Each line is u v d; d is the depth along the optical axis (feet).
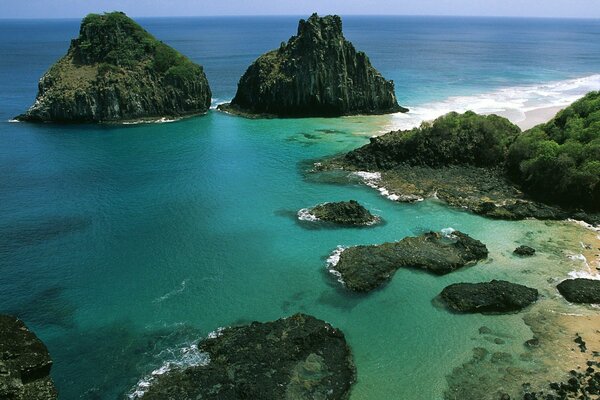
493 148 285.84
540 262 191.31
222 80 652.07
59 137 375.66
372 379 134.82
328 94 431.84
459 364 139.64
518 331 152.56
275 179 284.00
